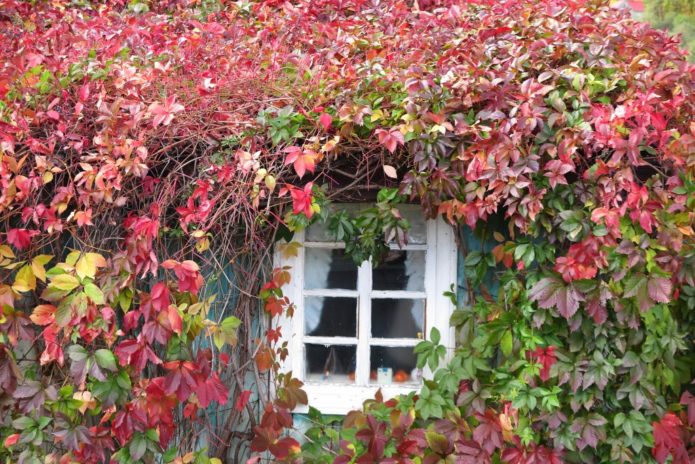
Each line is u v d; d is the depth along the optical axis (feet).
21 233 9.16
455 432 10.11
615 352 9.78
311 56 11.05
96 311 9.10
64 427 9.41
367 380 11.71
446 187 9.62
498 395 10.23
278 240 11.11
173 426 9.88
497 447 10.09
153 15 14.26
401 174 10.37
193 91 10.21
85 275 9.00
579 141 9.09
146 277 10.36
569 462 9.87
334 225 10.59
